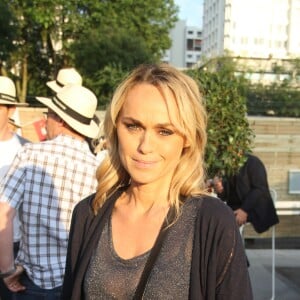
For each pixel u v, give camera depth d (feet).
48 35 92.53
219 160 13.25
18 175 8.93
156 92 4.99
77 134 9.68
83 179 9.00
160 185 5.23
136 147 5.10
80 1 84.69
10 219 8.84
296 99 32.68
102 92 55.16
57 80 17.08
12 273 8.94
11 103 12.41
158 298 4.69
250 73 33.81
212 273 4.70
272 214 13.98
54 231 8.81
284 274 18.97
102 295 4.95
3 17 74.33
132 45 77.15
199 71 13.85
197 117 5.14
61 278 8.92
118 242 5.20
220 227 4.80
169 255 4.82
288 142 25.29
